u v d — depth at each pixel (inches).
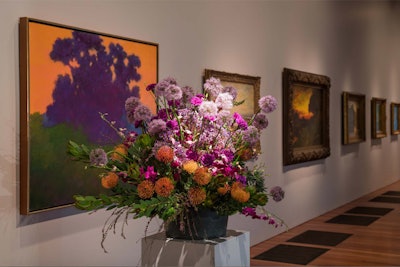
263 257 296.5
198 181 111.3
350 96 500.4
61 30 192.4
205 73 278.7
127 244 228.8
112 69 214.4
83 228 207.3
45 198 186.7
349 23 505.7
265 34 345.7
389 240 336.2
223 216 121.5
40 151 184.2
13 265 179.3
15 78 179.2
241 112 311.0
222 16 299.0
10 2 178.1
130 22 230.2
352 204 493.7
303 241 337.1
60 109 191.5
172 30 257.1
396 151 682.8
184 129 121.2
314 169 422.0
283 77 366.3
